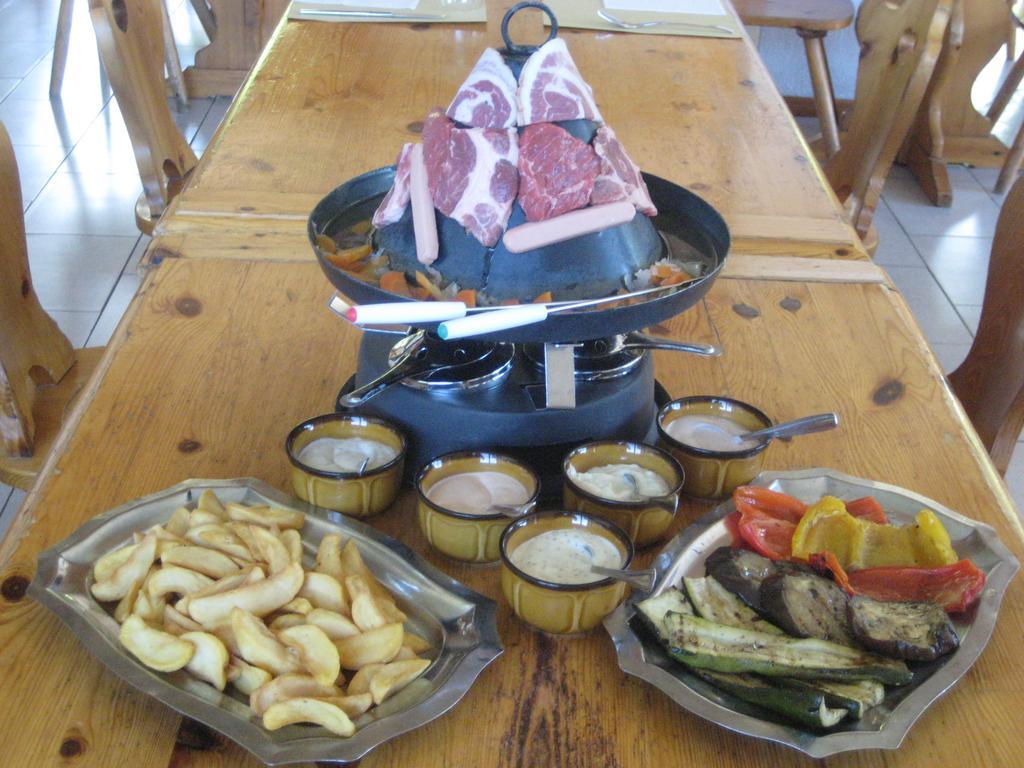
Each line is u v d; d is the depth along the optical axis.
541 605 0.81
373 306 0.81
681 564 0.88
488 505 0.91
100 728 0.74
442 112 0.96
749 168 1.67
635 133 1.75
